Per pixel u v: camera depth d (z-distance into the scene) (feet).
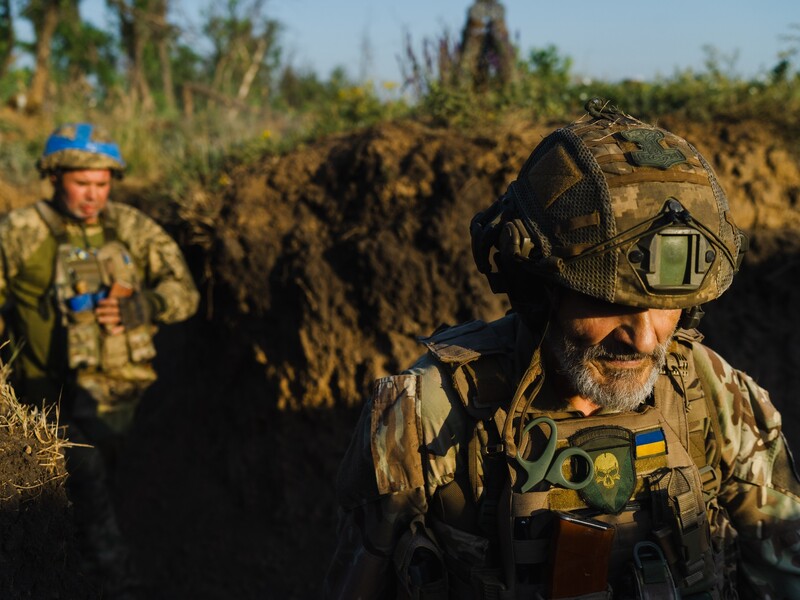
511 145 11.34
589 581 3.83
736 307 10.85
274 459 12.01
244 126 17.76
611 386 3.75
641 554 3.89
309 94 40.24
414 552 4.04
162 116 23.50
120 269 10.46
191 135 17.48
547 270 3.63
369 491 4.13
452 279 11.00
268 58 44.83
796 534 4.18
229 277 12.14
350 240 11.49
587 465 3.91
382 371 11.23
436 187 11.28
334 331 11.51
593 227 3.51
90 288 10.16
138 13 39.73
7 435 5.16
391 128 12.14
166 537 12.37
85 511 9.90
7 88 32.71
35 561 4.97
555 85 14.47
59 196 10.37
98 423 9.98
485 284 10.93
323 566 11.34
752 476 4.18
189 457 13.10
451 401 4.03
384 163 11.52
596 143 3.68
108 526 10.03
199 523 12.37
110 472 10.85
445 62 14.20
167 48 45.60
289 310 11.82
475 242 4.23
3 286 10.12
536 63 15.71
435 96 12.88
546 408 4.01
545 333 3.84
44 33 35.06
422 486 4.01
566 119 12.59
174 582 11.79
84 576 5.59
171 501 12.76
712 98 12.62
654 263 3.43
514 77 14.08
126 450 13.56
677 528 3.92
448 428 4.00
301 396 11.76
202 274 12.64
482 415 3.96
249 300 12.09
